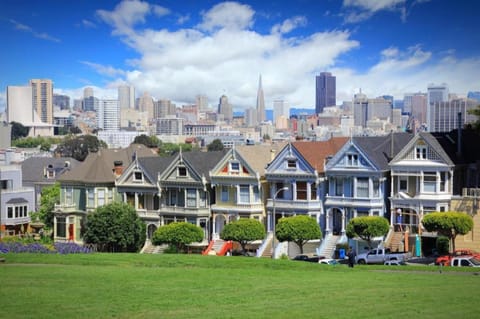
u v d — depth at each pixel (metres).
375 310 35.22
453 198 73.94
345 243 76.44
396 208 76.56
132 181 91.44
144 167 90.38
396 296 38.91
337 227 80.12
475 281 45.06
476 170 79.50
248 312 35.19
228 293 40.47
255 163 84.88
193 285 43.28
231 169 84.19
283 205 81.31
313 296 39.28
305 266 53.56
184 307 36.62
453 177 75.44
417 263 64.50
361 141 85.69
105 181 93.56
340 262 68.94
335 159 79.06
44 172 144.25
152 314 35.00
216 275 47.62
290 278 46.44
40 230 113.31
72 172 97.69
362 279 46.06
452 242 71.31
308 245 79.94
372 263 66.81
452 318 33.38
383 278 46.62
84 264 55.16
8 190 118.12
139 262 55.31
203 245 84.62
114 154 103.12
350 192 78.50
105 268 51.53
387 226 72.12
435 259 65.50
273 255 75.31
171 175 88.06
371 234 70.94
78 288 42.09
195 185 85.75
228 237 77.25
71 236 96.00
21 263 56.34
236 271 49.84
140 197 91.06
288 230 73.69
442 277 47.41
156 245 82.69
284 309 35.78
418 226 74.75
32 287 42.38
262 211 83.38
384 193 77.62
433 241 74.94
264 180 83.62
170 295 39.88
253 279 45.81
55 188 109.50
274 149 90.12
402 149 76.81
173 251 80.00
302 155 80.38
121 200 93.38
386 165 78.38
